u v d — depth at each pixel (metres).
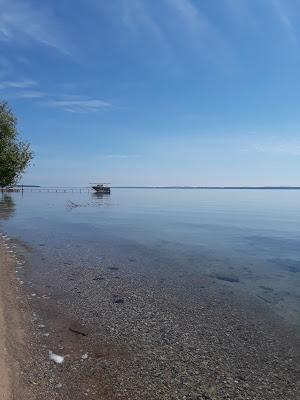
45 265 19.53
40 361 8.88
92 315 12.28
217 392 7.98
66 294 14.52
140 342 10.32
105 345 10.04
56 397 7.41
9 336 10.09
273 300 14.65
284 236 34.47
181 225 42.97
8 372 8.10
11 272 17.42
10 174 37.44
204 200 131.38
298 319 12.55
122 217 52.84
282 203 110.69
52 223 40.91
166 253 24.61
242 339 10.78
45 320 11.62
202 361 9.35
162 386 8.11
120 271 18.88
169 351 9.84
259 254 25.03
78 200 107.25
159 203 103.25
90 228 37.41
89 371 8.59
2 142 35.59
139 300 14.12
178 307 13.48
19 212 56.06
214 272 19.41
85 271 18.56
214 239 31.98
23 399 7.17
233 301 14.42
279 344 10.52
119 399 7.54
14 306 12.65
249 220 51.66
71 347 9.81
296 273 19.48
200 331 11.28
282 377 8.73
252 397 7.85
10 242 26.31
